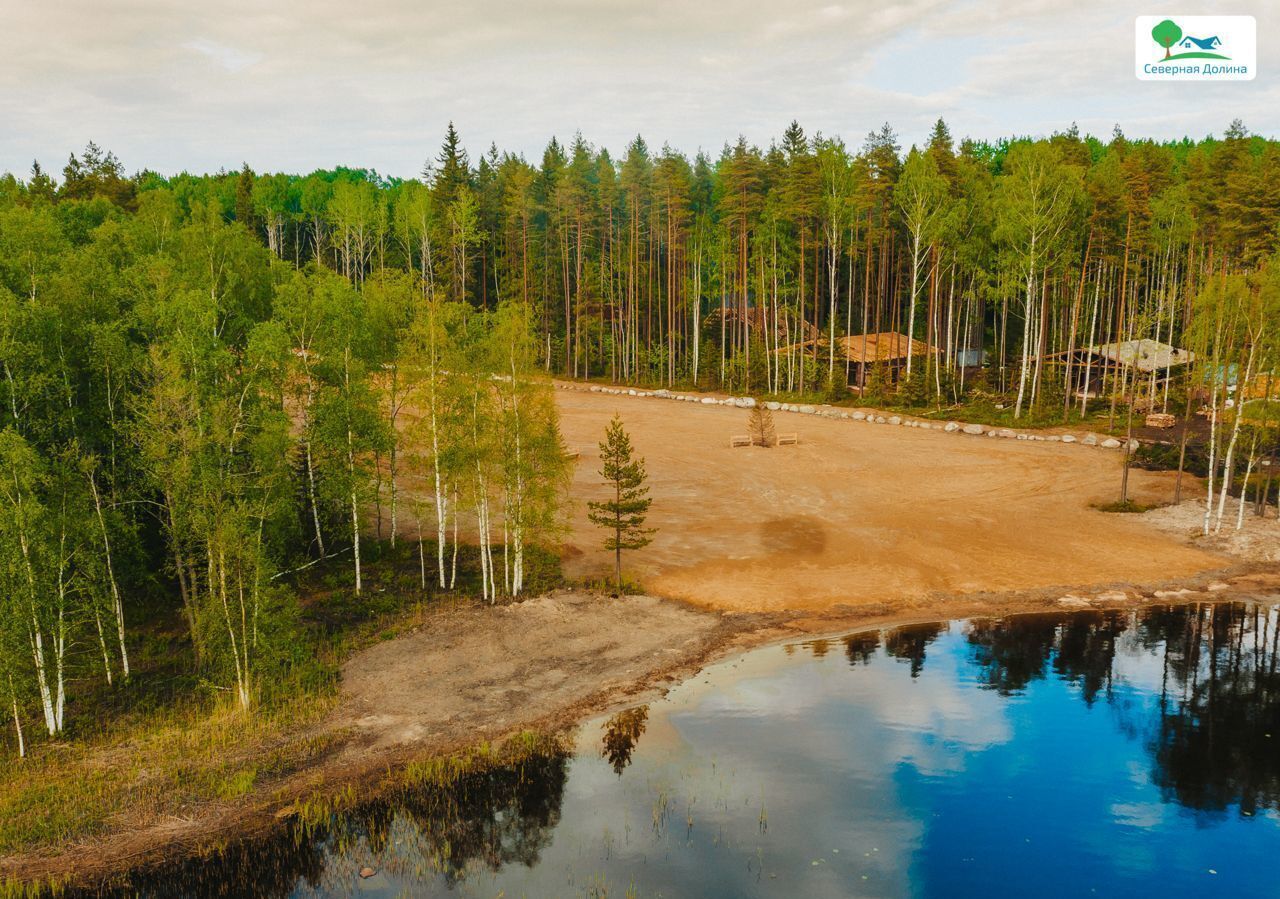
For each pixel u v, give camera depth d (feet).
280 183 422.41
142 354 94.99
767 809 66.28
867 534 136.05
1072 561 124.88
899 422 220.23
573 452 192.54
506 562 112.16
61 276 98.63
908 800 67.72
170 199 208.13
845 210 270.87
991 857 60.23
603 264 309.83
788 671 92.43
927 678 90.63
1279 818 65.31
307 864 59.47
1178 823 64.80
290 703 83.46
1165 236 250.98
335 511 125.08
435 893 56.24
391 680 88.79
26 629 76.43
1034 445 192.75
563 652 96.32
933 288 249.14
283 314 113.80
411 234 328.29
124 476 99.09
